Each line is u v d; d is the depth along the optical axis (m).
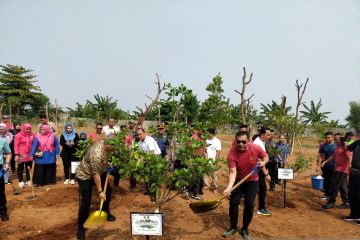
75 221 6.54
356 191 7.07
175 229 6.12
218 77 15.55
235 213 5.84
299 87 13.81
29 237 5.69
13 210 7.23
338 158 8.00
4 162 6.54
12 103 42.84
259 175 7.16
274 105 30.08
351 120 44.66
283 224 6.73
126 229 6.00
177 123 6.18
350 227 6.73
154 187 5.08
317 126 13.73
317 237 6.11
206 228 6.23
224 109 15.55
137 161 5.14
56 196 8.20
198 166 5.15
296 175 12.58
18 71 44.78
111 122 9.42
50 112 46.53
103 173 6.06
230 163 5.67
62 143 9.75
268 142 9.71
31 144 9.55
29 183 9.68
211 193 9.12
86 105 48.44
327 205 8.09
